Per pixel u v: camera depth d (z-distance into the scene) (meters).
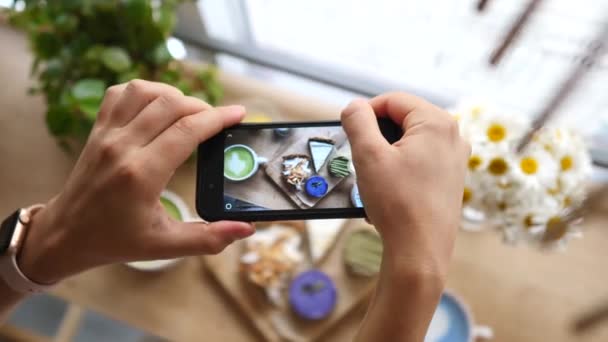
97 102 0.45
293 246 0.51
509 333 0.50
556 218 0.42
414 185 0.33
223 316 0.50
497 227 0.45
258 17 0.60
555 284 0.51
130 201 0.34
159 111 0.35
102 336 0.78
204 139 0.36
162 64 0.51
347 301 0.50
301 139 0.39
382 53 0.59
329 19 0.57
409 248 0.32
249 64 0.68
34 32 0.50
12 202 0.54
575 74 0.42
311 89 0.71
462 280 0.52
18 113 0.58
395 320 0.31
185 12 0.59
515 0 0.47
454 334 0.48
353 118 0.35
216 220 0.37
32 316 0.77
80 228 0.35
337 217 0.37
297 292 0.49
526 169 0.42
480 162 0.42
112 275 0.51
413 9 0.52
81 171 0.35
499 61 0.48
